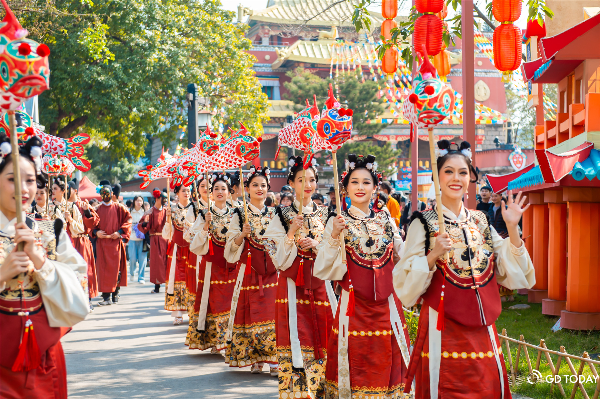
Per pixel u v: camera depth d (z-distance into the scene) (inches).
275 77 2069.4
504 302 449.1
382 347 184.1
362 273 184.4
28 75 119.6
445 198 160.4
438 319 149.8
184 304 394.9
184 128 992.2
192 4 1024.2
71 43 792.3
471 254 153.7
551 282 377.1
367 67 1800.0
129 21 868.6
